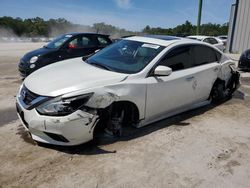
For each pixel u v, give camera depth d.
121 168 3.13
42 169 3.04
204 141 3.93
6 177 2.87
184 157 3.45
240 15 18.03
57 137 3.24
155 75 3.94
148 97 3.87
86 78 3.54
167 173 3.08
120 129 3.78
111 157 3.35
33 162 3.16
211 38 15.01
